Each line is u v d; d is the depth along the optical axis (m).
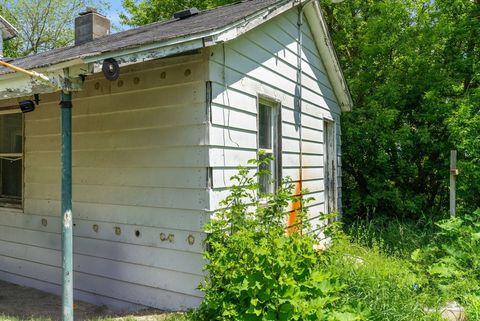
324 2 11.34
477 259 4.79
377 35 9.52
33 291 5.03
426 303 3.96
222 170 3.99
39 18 22.30
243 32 4.10
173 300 3.99
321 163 7.04
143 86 4.17
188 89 3.91
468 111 7.40
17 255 5.30
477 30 8.36
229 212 3.88
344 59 11.56
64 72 2.97
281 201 4.20
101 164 4.47
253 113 4.63
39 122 5.06
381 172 9.34
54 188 4.93
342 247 4.89
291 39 5.84
